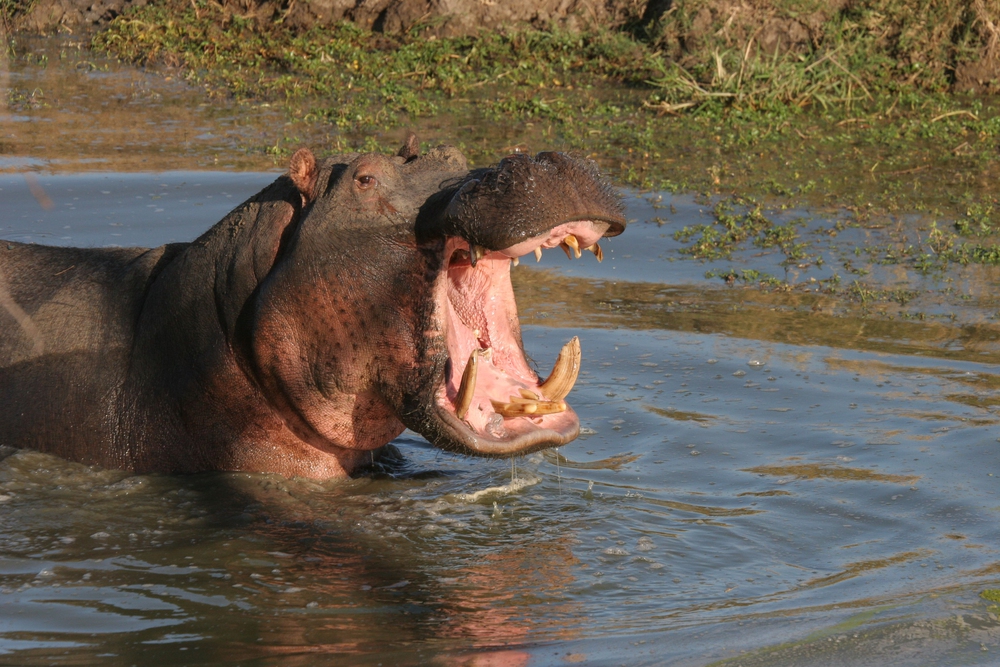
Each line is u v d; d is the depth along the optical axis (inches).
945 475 613.3
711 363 789.2
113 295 642.2
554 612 467.8
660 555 528.7
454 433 525.3
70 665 416.8
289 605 473.1
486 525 563.2
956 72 1673.2
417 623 456.4
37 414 625.3
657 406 718.5
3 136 1349.7
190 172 1229.1
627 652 417.7
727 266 1018.7
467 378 506.6
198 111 1530.5
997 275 1005.2
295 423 593.0
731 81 1608.0
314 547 534.6
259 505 577.6
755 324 874.8
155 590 485.4
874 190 1261.1
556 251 1061.8
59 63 1788.9
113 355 624.7
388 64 1756.9
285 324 561.9
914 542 536.7
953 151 1407.5
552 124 1507.1
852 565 513.3
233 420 600.7
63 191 1136.2
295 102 1590.8
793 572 509.7
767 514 573.9
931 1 1695.4
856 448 652.7
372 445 601.0
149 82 1689.2
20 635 441.1
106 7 2059.5
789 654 410.6
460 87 1662.2
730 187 1258.0
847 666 402.9
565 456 653.3
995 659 407.2
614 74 1755.7
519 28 1870.1
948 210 1197.1
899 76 1685.5
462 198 502.9
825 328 866.8
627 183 1261.1
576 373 546.0
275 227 577.3
